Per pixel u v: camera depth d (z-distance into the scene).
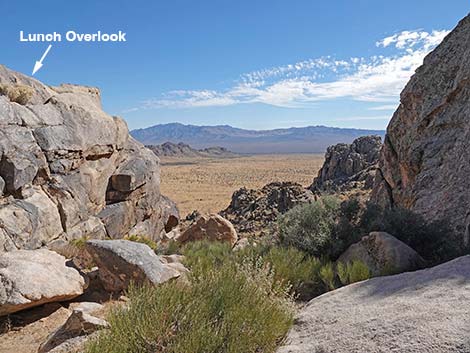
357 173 52.06
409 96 14.04
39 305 6.28
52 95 14.25
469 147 9.87
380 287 4.79
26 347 5.18
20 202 10.91
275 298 4.75
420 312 3.60
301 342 3.79
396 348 3.11
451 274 4.54
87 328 4.84
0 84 12.77
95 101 18.02
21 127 11.90
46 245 11.15
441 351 2.92
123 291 6.89
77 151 13.68
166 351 3.19
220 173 130.25
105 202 15.80
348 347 3.37
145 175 17.81
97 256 7.21
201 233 15.85
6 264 6.32
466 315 3.32
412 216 8.34
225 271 4.71
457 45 12.70
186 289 4.02
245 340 3.38
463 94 11.45
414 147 12.48
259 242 9.71
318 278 7.06
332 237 8.49
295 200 34.41
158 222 19.59
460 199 9.03
